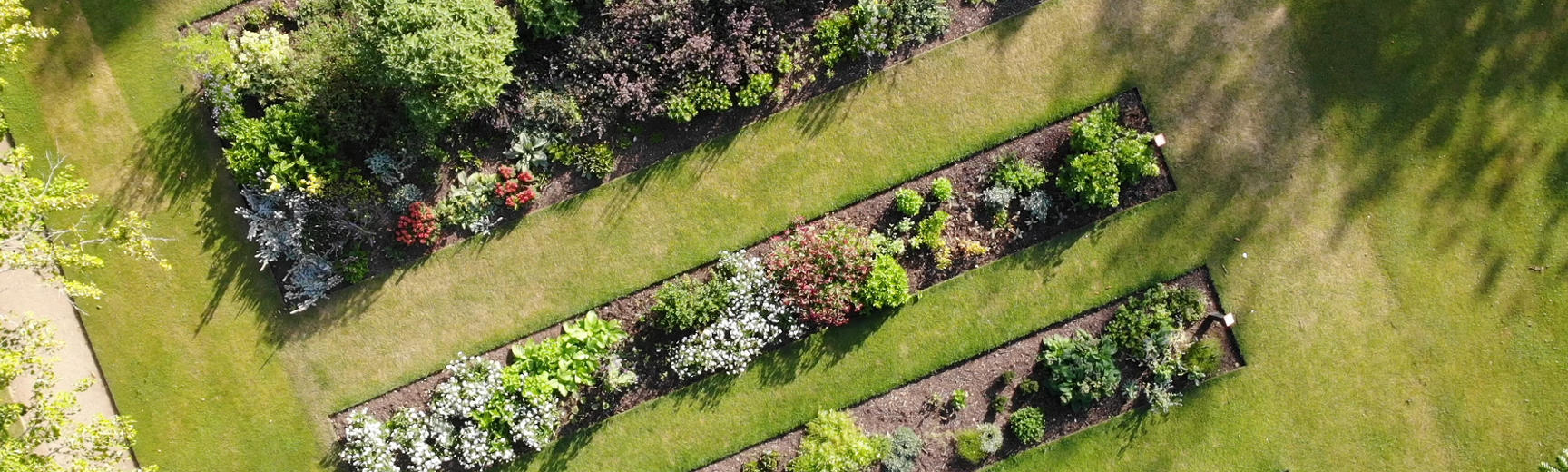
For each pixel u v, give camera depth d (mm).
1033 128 17203
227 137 16766
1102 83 17219
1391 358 17125
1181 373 17062
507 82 15789
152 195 17266
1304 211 17125
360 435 17016
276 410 17469
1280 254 17141
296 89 16109
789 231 17297
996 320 17281
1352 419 17172
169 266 15523
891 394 17406
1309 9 17172
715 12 16547
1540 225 16953
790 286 16750
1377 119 17047
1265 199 17141
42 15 17219
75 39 17266
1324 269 17109
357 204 16703
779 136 17344
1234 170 17141
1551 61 16953
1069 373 16703
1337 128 17094
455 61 14805
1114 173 16578
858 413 17422
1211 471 17234
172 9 17328
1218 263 17156
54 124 17234
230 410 17469
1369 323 17125
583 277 17406
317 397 17469
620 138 17234
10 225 13938
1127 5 17266
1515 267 17016
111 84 17281
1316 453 17203
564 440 17406
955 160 17219
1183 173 17156
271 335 17406
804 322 17094
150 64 17266
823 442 17062
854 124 17328
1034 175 16781
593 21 16703
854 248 16531
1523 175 16969
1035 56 17297
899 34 16891
